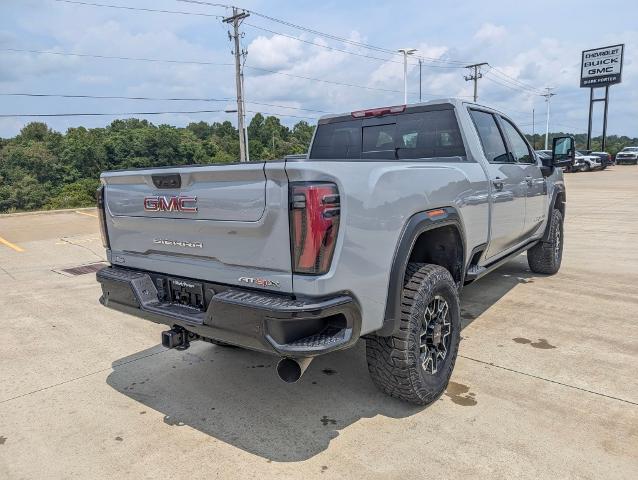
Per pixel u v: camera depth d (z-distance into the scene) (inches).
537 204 215.8
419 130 172.6
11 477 104.3
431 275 121.7
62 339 184.7
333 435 115.3
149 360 163.3
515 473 99.2
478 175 153.2
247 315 97.2
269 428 119.5
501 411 122.8
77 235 463.5
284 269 97.4
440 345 131.2
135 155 3255.4
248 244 102.4
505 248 190.4
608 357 152.3
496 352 158.2
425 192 121.6
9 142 3673.7
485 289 231.6
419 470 101.3
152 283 128.3
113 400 136.5
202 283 114.8
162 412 129.3
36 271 311.4
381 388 124.0
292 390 138.2
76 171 3038.9
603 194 720.3
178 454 110.4
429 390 123.6
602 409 122.1
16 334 190.9
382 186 107.1
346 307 98.3
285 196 94.4
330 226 94.1
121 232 134.9
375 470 102.0
